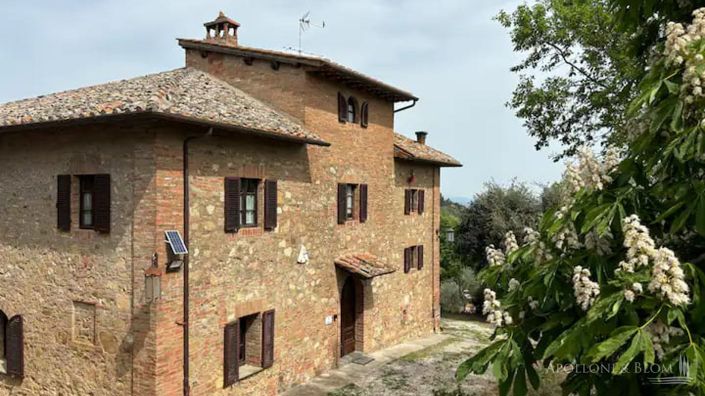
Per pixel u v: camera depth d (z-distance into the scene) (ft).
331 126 44.60
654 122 12.49
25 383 35.42
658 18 16.66
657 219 12.33
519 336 13.92
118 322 30.60
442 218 99.35
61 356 33.40
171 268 29.50
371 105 51.08
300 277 40.96
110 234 30.99
